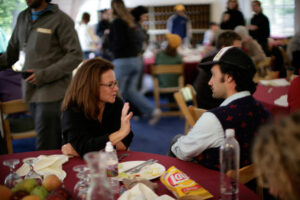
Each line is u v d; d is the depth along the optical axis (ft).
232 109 4.82
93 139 5.47
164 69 14.90
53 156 4.95
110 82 5.71
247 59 4.83
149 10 31.99
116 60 14.02
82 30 21.25
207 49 17.06
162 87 15.49
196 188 4.05
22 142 13.35
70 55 8.84
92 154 2.85
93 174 2.87
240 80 4.83
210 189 4.18
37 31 8.70
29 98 9.06
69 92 5.83
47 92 8.88
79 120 5.67
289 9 27.45
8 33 12.25
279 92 9.39
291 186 2.11
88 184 3.77
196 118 7.01
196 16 32.22
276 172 2.15
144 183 4.10
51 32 8.73
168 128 14.42
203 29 32.32
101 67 5.71
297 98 6.98
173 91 15.34
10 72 10.59
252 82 4.96
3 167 5.09
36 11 8.73
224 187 3.90
